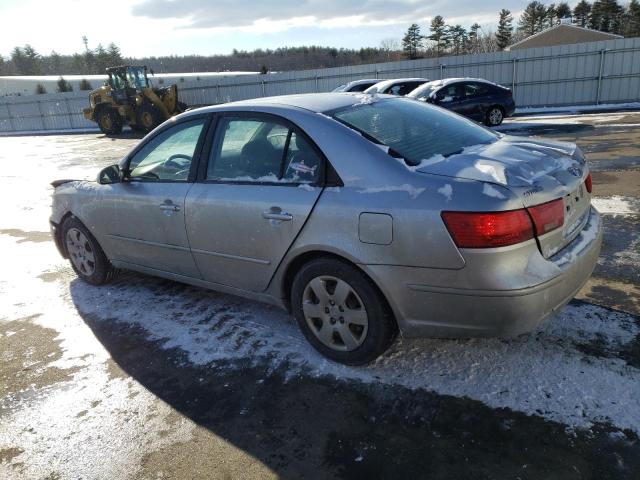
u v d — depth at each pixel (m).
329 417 2.57
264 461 2.33
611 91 18.62
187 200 3.41
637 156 7.97
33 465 2.42
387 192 2.55
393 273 2.54
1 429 2.70
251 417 2.63
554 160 2.82
